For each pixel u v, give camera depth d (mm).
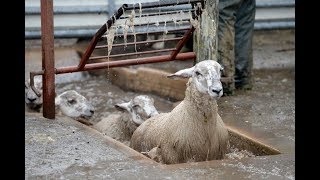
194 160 8508
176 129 8586
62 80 15742
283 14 17047
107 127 11047
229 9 12125
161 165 7844
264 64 15977
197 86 8305
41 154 8227
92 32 15883
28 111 12094
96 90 14781
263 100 12102
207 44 10750
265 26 16906
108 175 7430
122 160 8031
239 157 8797
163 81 13750
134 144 9586
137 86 14562
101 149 8508
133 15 9602
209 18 10609
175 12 10266
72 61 16297
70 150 8430
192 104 8453
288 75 14695
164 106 13109
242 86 13000
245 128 10023
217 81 8172
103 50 15648
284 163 8031
